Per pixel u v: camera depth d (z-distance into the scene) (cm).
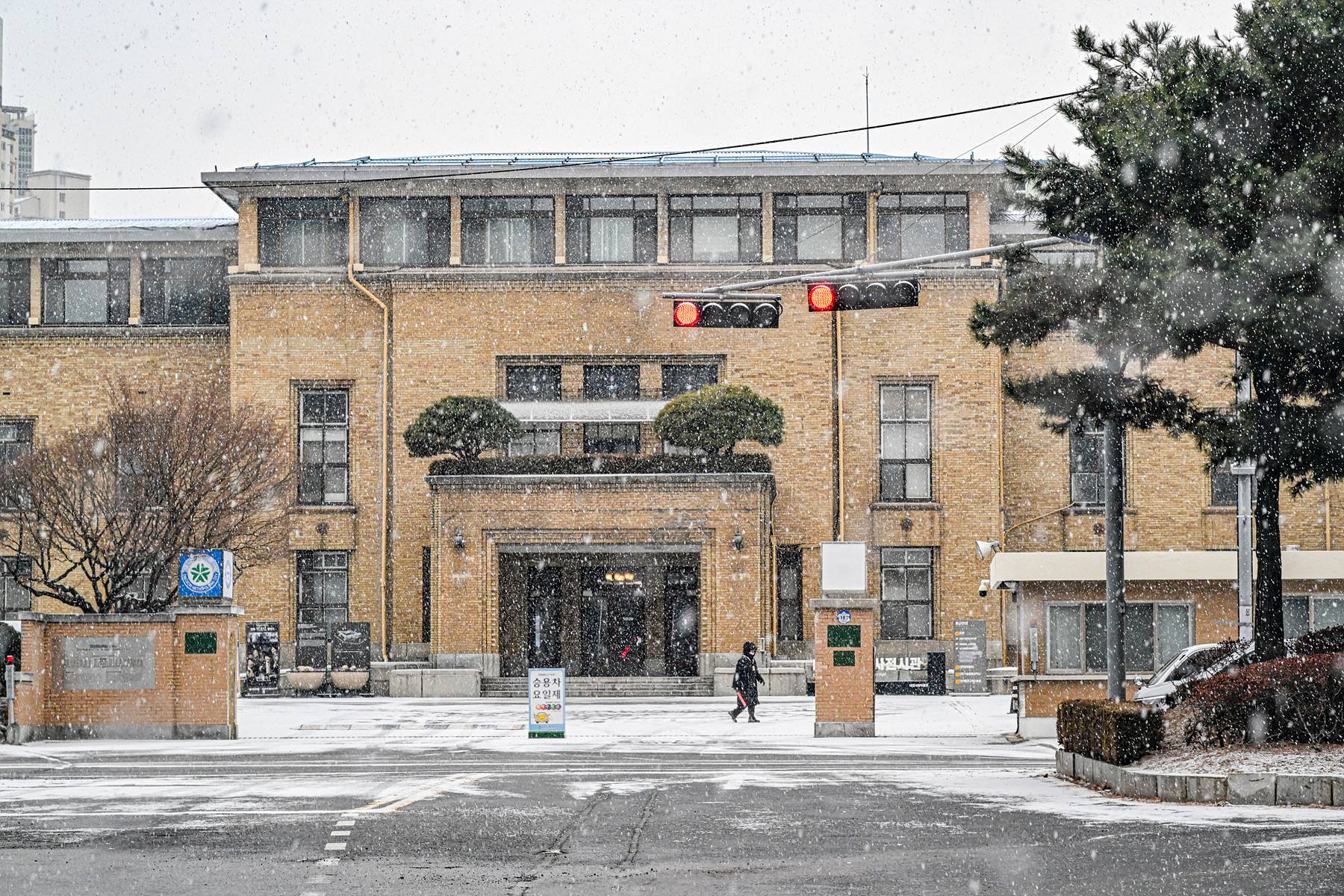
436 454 4691
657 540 4528
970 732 3108
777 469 4975
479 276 5016
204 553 3009
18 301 5297
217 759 2509
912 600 4953
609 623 4909
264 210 5069
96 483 4119
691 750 2700
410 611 4966
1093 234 2322
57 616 2983
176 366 5222
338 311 5034
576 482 4541
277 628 4734
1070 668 4112
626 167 4994
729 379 4984
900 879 1178
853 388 4972
